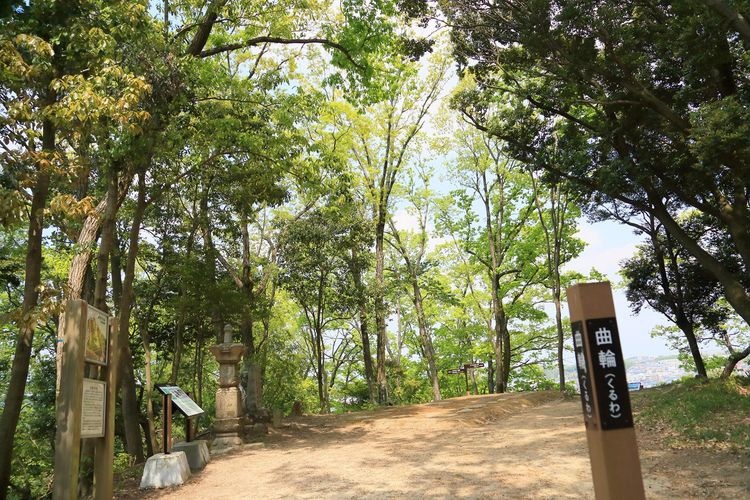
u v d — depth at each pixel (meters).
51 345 18.39
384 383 23.53
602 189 13.31
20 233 16.80
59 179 8.48
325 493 7.34
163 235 16.89
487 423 13.84
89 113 7.44
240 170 13.66
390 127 24.34
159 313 18.16
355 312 23.64
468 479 7.58
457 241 31.44
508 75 14.65
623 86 12.42
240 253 20.89
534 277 29.27
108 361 7.19
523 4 12.34
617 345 4.48
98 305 10.84
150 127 9.83
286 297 27.22
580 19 11.40
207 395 24.28
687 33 10.29
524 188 27.34
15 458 13.21
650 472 7.32
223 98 12.51
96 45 8.20
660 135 13.15
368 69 15.05
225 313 14.89
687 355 25.44
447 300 27.55
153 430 14.82
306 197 20.27
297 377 24.38
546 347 31.55
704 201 13.39
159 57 9.94
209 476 9.12
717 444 8.35
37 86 8.01
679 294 17.59
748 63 10.30
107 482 6.97
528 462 8.44
